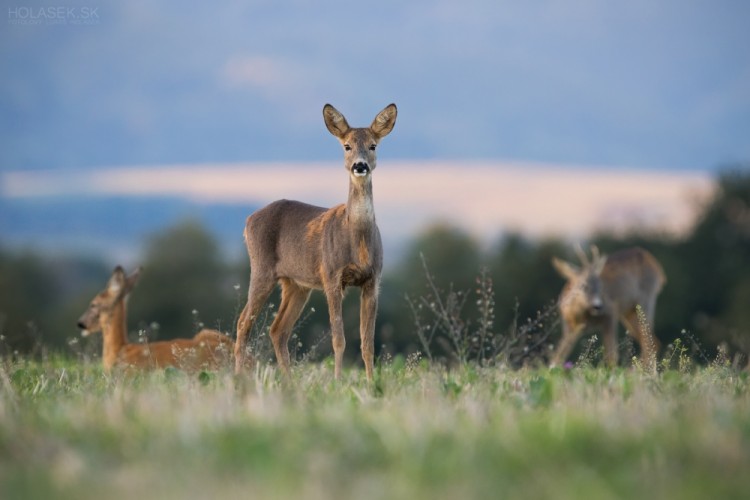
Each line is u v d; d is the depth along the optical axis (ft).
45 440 47.39
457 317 86.43
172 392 61.36
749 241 332.60
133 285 101.04
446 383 63.05
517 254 310.24
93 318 99.71
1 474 43.70
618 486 41.04
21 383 70.59
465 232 329.93
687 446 45.03
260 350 85.05
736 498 39.96
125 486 41.24
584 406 53.47
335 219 83.05
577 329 134.62
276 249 88.84
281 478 41.70
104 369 88.69
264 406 53.42
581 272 135.85
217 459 44.34
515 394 59.31
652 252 324.60
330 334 91.66
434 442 46.11
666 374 70.33
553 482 41.27
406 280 310.86
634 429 47.85
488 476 42.01
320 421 50.16
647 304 142.00
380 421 49.14
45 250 485.56
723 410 52.01
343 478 42.16
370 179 81.76
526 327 85.51
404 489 40.55
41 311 378.73
